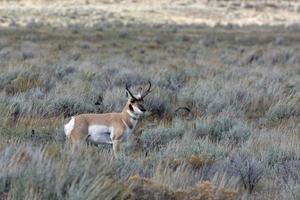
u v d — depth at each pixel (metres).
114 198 25.58
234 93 62.59
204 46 144.38
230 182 30.20
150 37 159.12
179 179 29.84
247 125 49.44
